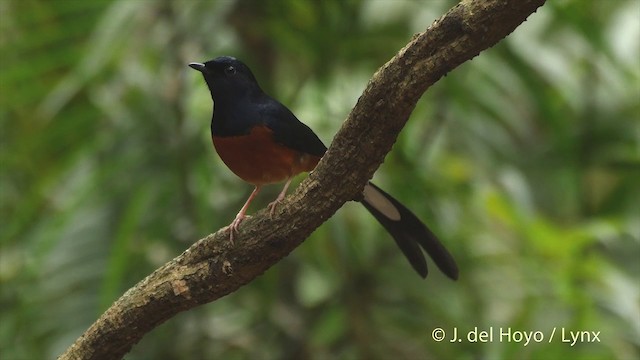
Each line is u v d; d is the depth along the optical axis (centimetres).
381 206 739
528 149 1203
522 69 1105
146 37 1076
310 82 1065
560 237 1026
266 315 1116
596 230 1023
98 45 1002
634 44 1130
